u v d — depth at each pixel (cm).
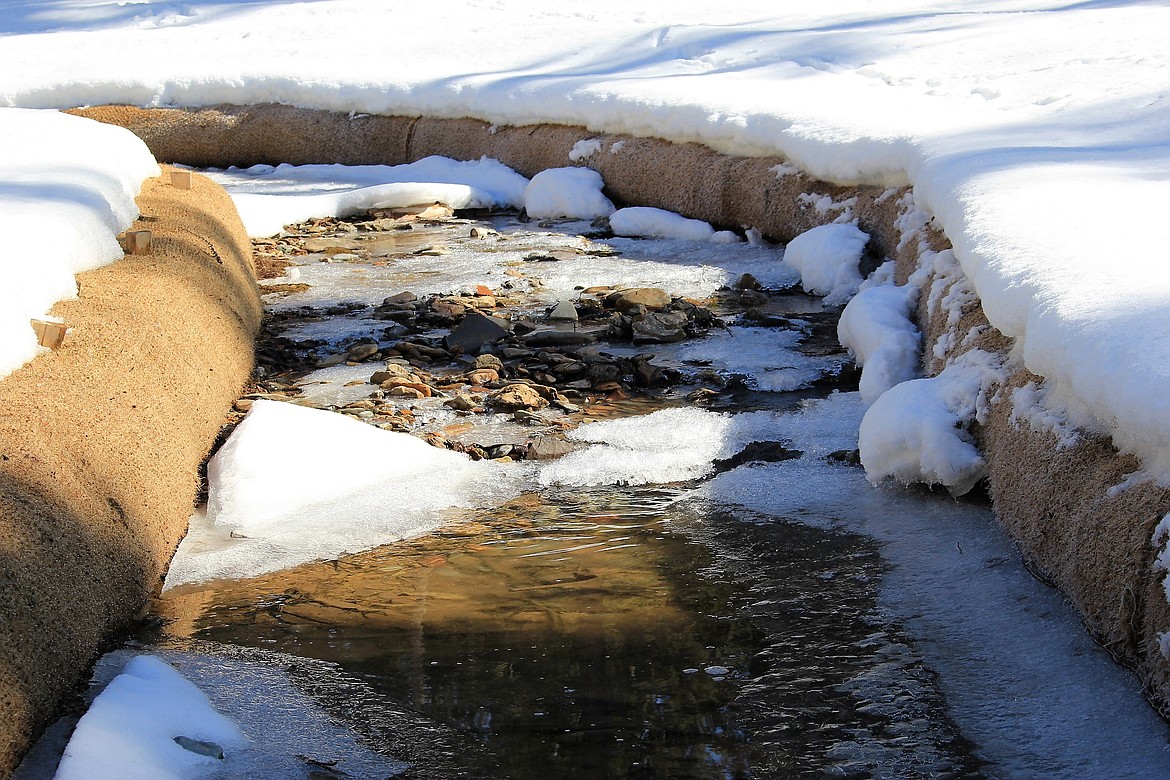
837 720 257
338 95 1105
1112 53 766
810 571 330
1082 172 462
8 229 403
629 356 545
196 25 1459
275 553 347
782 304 627
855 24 1092
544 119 970
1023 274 340
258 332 575
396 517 373
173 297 448
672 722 258
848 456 410
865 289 554
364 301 658
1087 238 360
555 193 897
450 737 254
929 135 612
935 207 487
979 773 236
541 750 249
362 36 1302
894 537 347
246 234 723
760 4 1346
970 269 382
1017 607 297
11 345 341
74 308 396
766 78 904
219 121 1148
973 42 901
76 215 455
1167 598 237
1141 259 330
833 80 866
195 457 387
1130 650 255
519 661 286
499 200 945
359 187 981
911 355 457
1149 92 626
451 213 920
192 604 318
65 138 630
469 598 320
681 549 349
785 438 433
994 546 332
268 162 1138
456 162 1023
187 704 259
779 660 283
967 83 773
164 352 400
